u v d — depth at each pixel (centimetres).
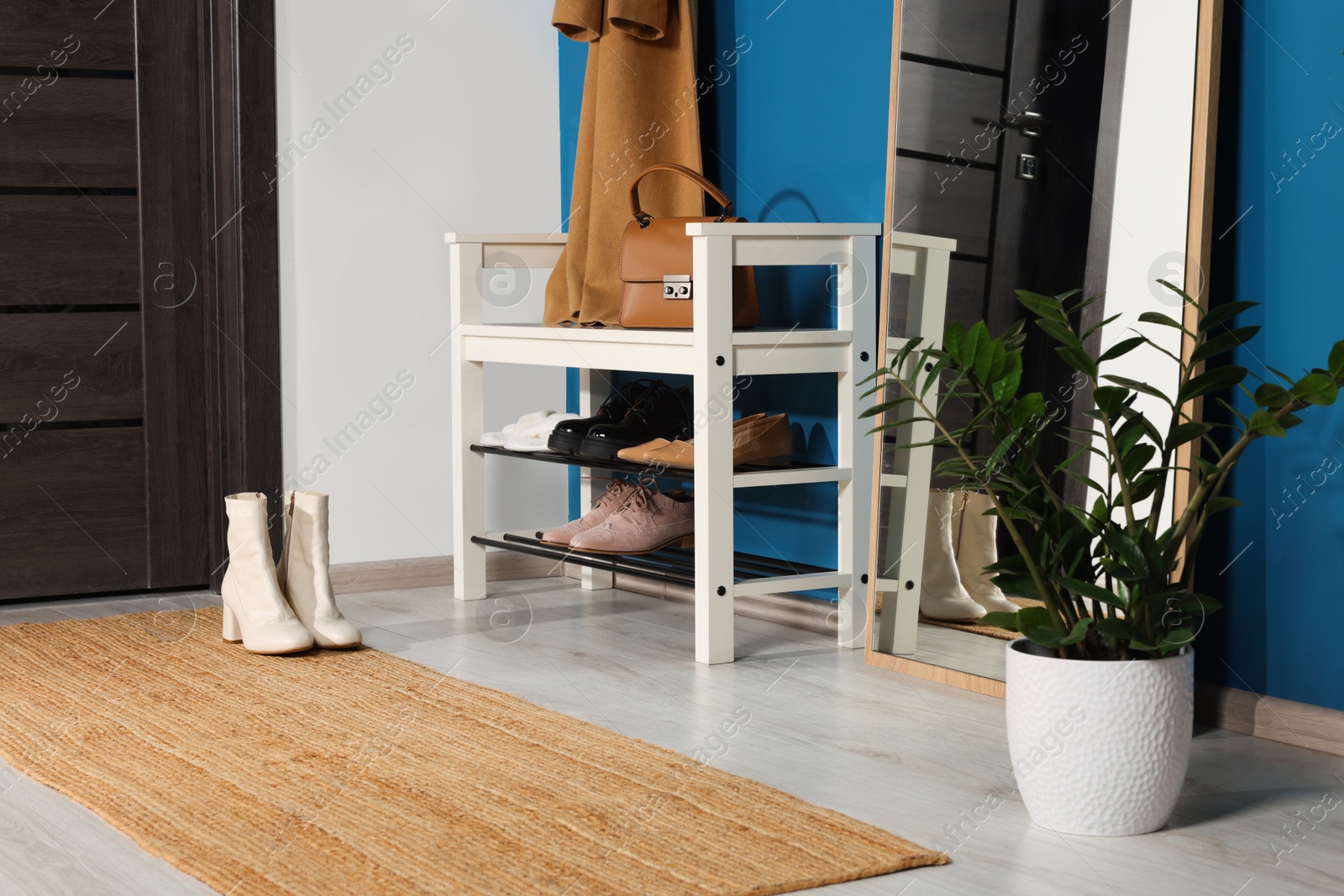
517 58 306
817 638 246
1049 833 147
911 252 221
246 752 171
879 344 226
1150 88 186
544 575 314
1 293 274
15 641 239
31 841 142
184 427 291
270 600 231
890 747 176
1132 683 144
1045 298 151
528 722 186
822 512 253
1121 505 152
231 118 280
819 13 247
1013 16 205
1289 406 144
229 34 279
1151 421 185
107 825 147
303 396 289
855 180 242
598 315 262
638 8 254
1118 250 189
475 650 235
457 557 283
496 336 269
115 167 282
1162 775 145
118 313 284
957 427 211
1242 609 186
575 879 130
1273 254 181
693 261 221
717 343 220
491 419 306
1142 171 186
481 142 304
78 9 277
